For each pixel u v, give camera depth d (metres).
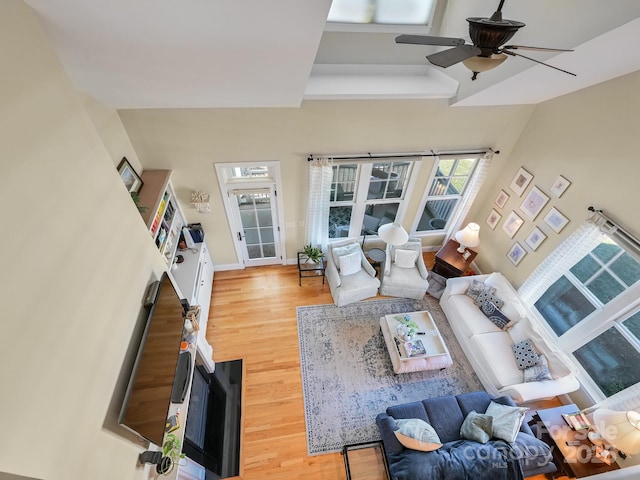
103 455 1.46
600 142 3.22
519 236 4.42
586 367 3.59
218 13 1.31
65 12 1.22
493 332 3.99
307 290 4.87
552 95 3.55
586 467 2.85
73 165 1.43
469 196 4.75
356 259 4.57
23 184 1.09
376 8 3.07
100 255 1.61
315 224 4.67
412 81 3.62
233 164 3.81
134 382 1.65
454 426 3.08
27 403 1.02
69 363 1.26
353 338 4.24
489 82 2.90
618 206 3.08
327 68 3.56
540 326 3.80
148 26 1.37
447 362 3.70
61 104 1.36
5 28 1.03
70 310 1.30
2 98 1.01
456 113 3.86
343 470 3.09
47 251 1.19
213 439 3.18
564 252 3.58
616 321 3.25
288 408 3.51
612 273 3.29
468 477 2.53
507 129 4.19
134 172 3.22
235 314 4.46
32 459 1.02
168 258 3.56
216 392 3.56
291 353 4.04
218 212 4.29
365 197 4.64
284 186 4.18
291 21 1.41
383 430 2.97
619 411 2.77
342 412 3.51
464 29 2.97
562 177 3.70
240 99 2.58
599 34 1.88
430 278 5.00
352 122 3.70
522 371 3.62
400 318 4.09
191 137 3.46
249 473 3.04
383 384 3.78
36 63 1.19
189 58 1.70
